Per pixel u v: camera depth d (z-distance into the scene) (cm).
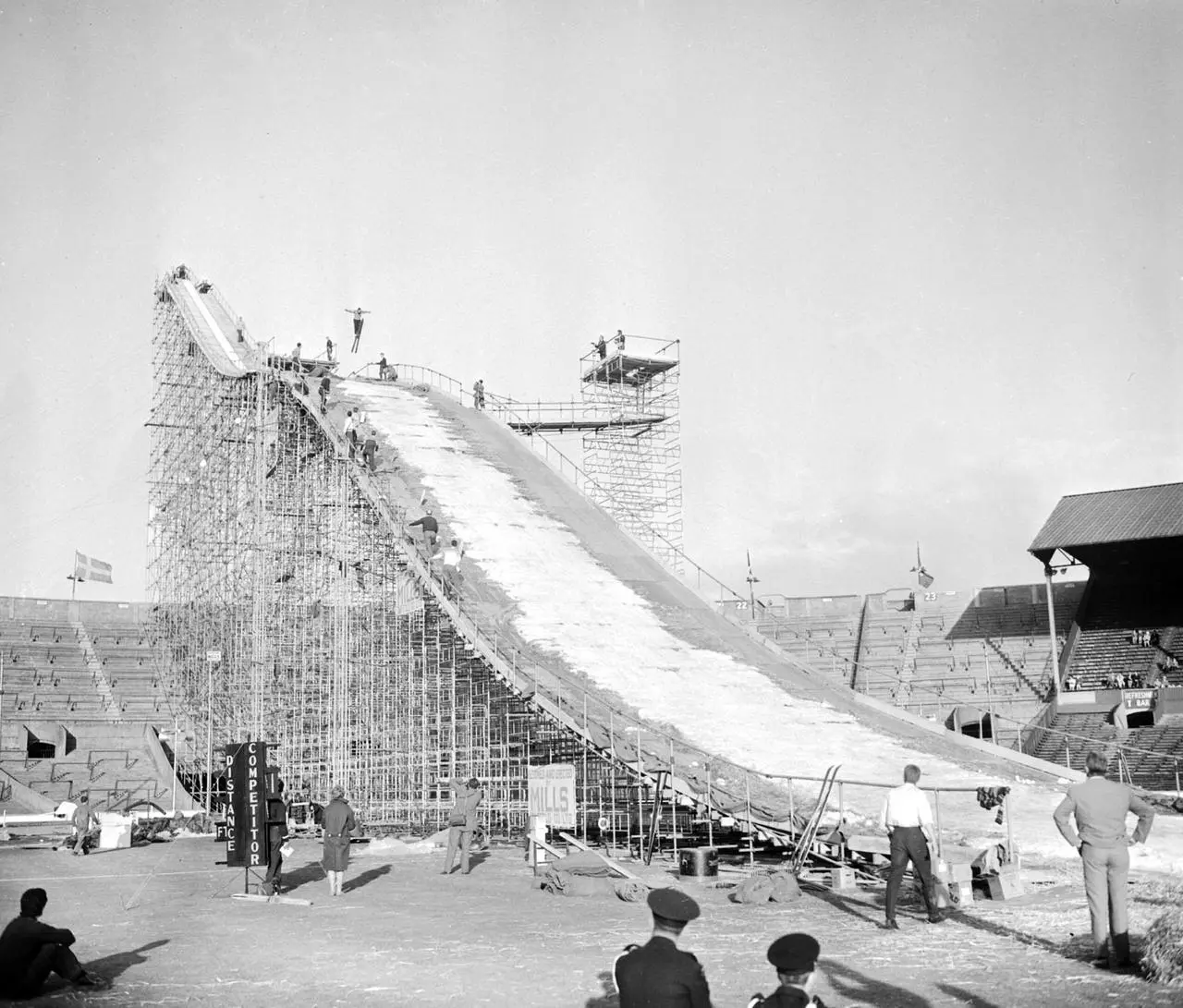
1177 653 5159
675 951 648
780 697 3416
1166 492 5388
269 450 5047
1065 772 2881
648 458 7719
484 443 5578
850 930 1498
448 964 1341
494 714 3531
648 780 2545
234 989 1222
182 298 6088
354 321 6656
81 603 6850
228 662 4869
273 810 2081
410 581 3753
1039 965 1218
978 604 6700
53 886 2286
